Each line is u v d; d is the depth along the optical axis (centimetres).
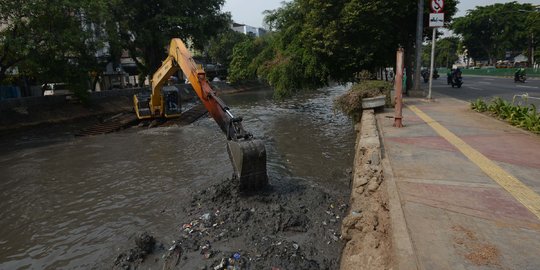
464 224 349
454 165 539
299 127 1778
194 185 930
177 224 697
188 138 1623
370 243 392
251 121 2070
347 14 1580
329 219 684
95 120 2430
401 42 1827
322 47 1750
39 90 2770
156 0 3381
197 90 1155
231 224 669
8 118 1936
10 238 697
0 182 1051
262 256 556
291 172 1005
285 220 665
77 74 2298
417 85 1619
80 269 574
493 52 6228
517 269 271
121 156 1318
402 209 389
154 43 3566
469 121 916
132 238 657
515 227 338
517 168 513
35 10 1797
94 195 908
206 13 3784
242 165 767
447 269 276
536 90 1942
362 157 664
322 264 532
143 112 2028
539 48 4872
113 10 2956
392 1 1543
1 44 1841
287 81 2045
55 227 733
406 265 285
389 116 1055
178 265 547
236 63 4672
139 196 880
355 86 1303
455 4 1695
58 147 1527
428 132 795
